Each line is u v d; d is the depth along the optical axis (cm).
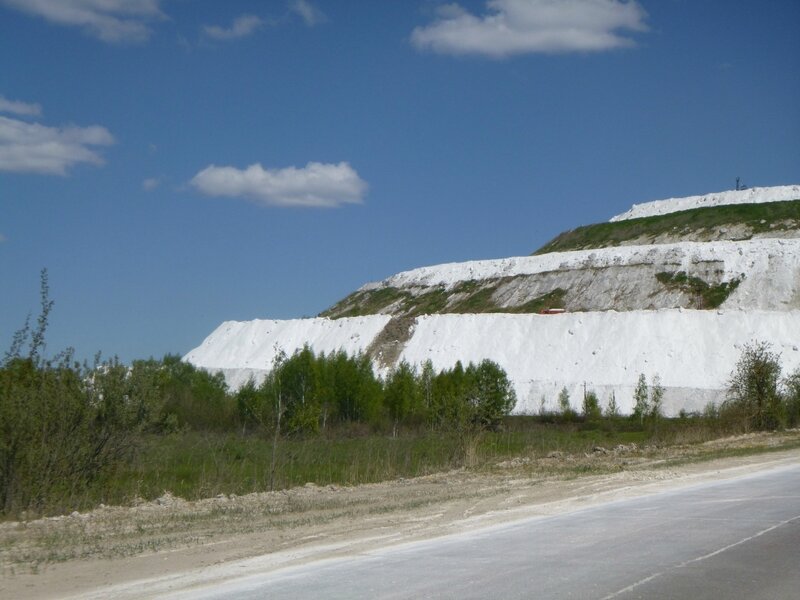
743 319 6594
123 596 963
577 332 7031
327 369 5106
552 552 1165
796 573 1020
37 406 1938
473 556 1145
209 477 2605
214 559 1193
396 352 7794
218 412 5103
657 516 1512
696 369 6225
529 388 6397
